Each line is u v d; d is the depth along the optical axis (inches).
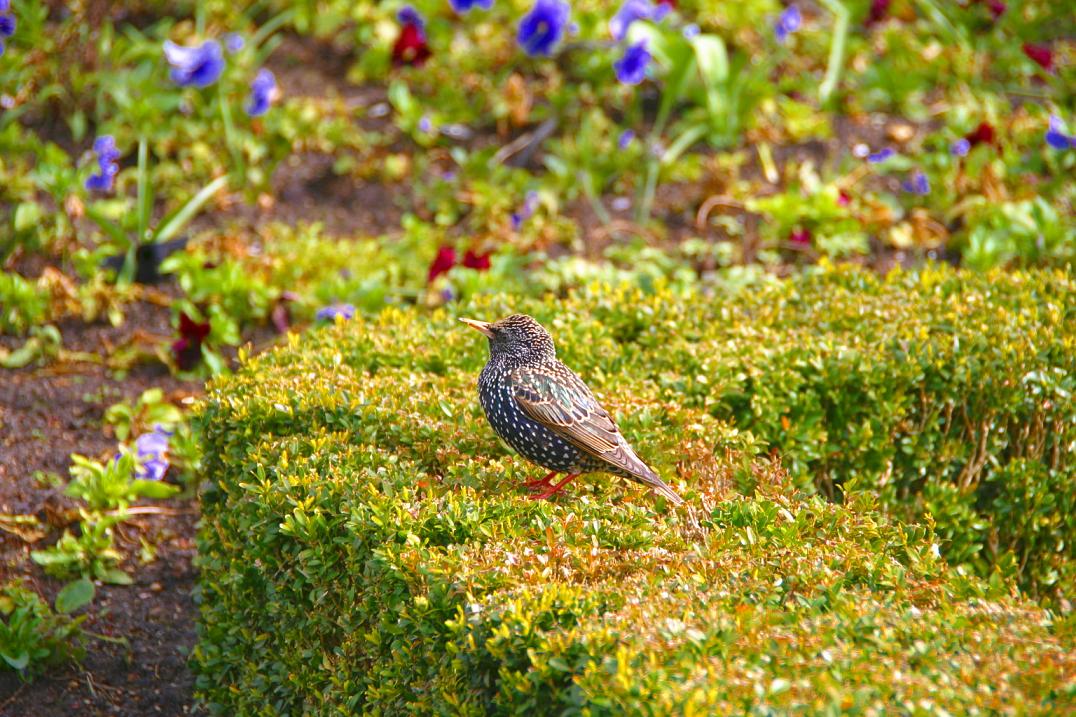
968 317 411.2
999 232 557.6
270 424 346.3
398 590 271.3
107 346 521.0
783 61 736.3
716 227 617.6
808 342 389.1
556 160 647.8
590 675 216.1
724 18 749.9
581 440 321.7
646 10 666.8
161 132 655.8
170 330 535.2
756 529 288.2
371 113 698.8
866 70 737.6
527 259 572.4
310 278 562.3
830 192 587.5
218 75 645.9
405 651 267.3
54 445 463.5
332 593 300.7
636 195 645.3
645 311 422.9
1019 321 407.2
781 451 371.9
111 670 378.3
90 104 673.0
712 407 368.5
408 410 349.1
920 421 392.2
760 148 660.7
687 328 416.5
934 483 390.3
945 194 617.6
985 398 390.6
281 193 642.2
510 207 627.2
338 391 352.5
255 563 328.5
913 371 380.5
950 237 596.7
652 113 701.9
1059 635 241.4
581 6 758.5
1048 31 802.8
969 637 235.0
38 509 430.6
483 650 243.3
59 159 606.9
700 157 668.7
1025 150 668.1
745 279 547.5
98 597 404.8
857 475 384.2
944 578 269.6
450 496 293.3
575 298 438.6
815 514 298.8
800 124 679.1
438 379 375.2
